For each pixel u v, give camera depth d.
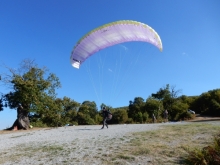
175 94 59.06
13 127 32.16
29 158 11.12
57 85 37.00
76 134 18.02
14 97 31.91
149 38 19.66
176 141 12.56
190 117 40.72
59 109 39.09
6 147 14.62
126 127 21.77
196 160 8.52
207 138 12.81
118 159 9.80
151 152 10.45
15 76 32.31
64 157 10.76
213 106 44.66
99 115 63.75
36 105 33.31
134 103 62.72
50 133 21.00
